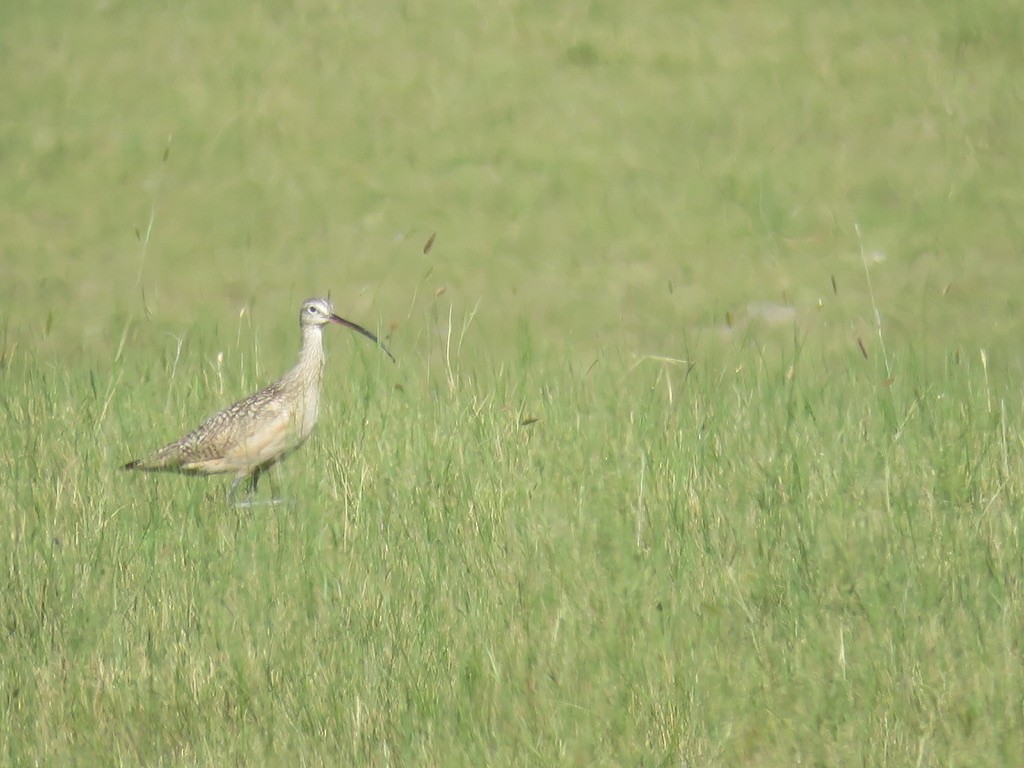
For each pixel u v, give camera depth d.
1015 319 30.17
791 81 43.03
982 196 36.69
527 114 42.22
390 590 15.73
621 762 13.21
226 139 41.34
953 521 17.19
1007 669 14.12
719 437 20.08
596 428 21.16
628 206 37.06
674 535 17.02
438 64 45.31
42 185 39.06
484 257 34.84
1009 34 44.56
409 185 38.72
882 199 36.94
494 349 29.16
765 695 14.09
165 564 16.42
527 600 15.69
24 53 46.16
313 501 18.42
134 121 42.41
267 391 20.62
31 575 16.16
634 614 15.42
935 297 31.64
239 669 14.44
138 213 37.69
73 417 21.28
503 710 13.98
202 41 46.78
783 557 16.55
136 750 13.45
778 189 37.53
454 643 14.76
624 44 45.69
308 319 20.83
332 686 14.02
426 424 20.88
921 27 45.22
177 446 19.89
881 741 13.20
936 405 21.28
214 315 31.86
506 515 17.61
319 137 41.47
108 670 14.44
